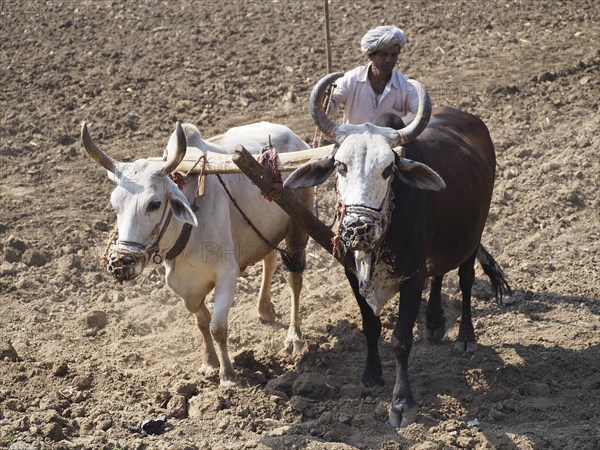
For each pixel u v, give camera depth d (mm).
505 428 5277
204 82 11336
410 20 13148
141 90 11219
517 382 5867
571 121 10070
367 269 5176
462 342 6328
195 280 5820
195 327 6871
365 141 4914
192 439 5172
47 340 6656
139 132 10219
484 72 11320
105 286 7578
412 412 5289
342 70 11398
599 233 8031
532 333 6523
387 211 4957
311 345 6480
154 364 6281
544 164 9125
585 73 11094
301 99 10805
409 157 5391
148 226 5258
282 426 5348
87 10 13789
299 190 6559
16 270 7691
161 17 13500
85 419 5395
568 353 6188
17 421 5230
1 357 6207
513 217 8359
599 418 5344
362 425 5324
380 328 5766
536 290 7199
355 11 13562
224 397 5582
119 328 6871
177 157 5324
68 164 9711
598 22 12656
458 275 6801
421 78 11281
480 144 6500
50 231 8352
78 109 10820
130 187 5262
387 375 5977
